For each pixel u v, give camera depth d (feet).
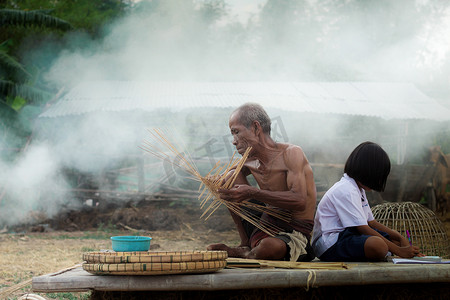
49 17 45.80
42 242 28.76
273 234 11.53
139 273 8.78
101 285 8.97
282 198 11.02
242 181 12.26
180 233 34.40
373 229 12.35
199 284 9.00
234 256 11.82
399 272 9.48
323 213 12.16
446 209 44.57
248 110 11.74
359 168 11.84
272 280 9.15
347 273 9.33
